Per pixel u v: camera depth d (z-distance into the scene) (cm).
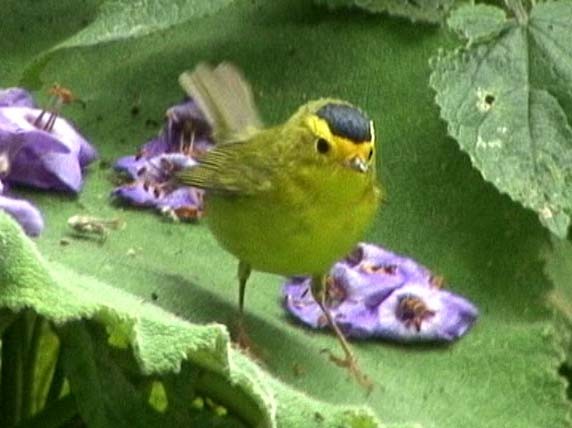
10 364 112
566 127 121
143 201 122
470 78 122
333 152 116
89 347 109
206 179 116
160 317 108
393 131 125
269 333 118
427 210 123
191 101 125
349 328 119
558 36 122
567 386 118
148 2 124
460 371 118
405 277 120
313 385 116
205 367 109
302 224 116
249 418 110
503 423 116
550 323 120
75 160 122
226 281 119
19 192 121
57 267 110
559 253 123
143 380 111
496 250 122
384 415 115
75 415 112
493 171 120
